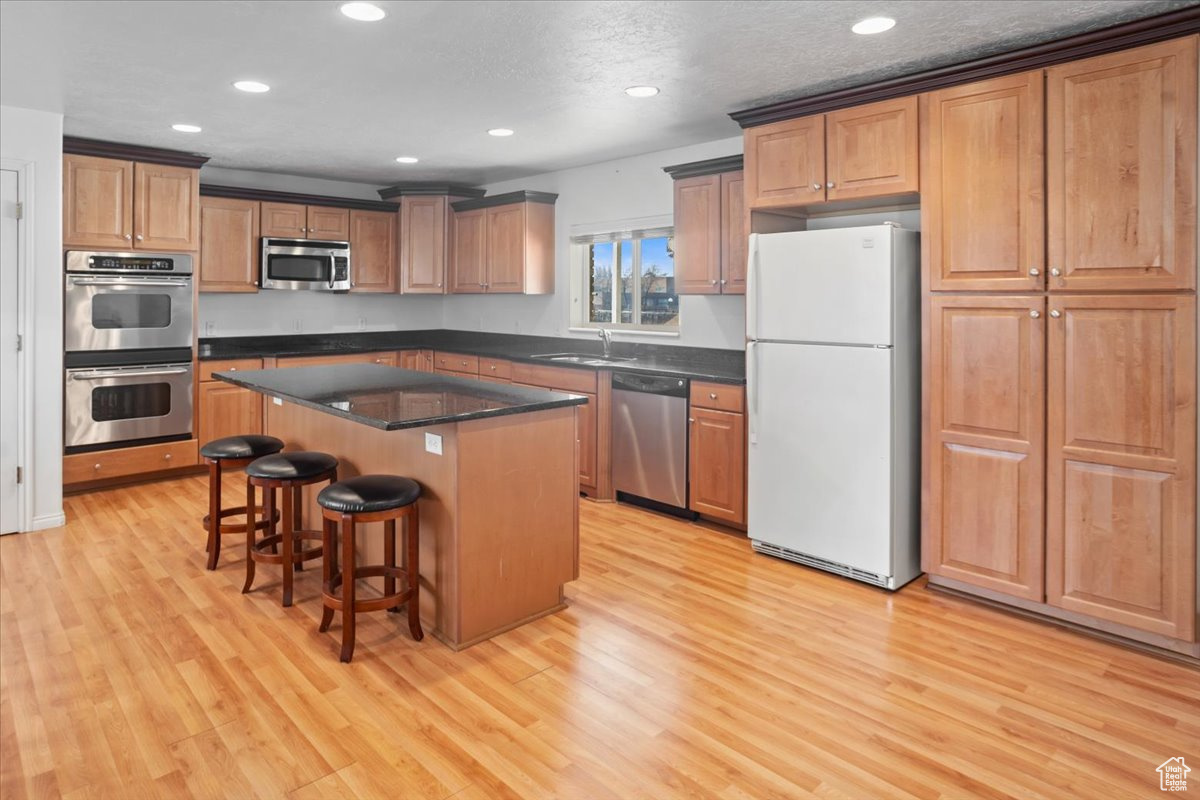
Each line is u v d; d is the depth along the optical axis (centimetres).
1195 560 260
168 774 200
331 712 231
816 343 345
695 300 494
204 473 544
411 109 394
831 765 205
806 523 356
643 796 192
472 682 250
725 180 433
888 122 323
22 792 191
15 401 399
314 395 309
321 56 309
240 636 282
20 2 254
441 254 647
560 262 594
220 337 597
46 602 311
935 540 324
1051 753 212
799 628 293
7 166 388
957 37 288
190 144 484
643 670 259
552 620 300
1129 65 260
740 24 274
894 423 324
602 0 253
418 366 654
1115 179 266
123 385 489
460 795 192
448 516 276
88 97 371
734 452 404
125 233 481
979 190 299
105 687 244
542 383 522
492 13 263
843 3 255
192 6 257
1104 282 271
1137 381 267
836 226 407
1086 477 281
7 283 394
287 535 307
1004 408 299
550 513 304
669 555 379
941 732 222
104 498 474
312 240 600
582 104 384
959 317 309
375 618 301
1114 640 281
